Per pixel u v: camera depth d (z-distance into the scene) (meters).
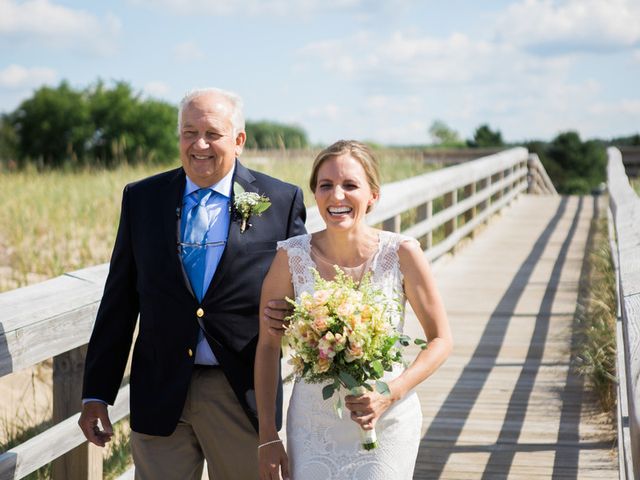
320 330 2.49
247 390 2.96
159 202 3.03
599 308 6.63
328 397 2.52
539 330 6.93
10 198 10.83
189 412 2.99
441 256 10.09
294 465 2.73
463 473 4.21
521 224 13.35
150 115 23.98
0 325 2.89
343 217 2.68
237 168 3.11
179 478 3.01
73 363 3.40
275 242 3.05
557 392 5.38
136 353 3.05
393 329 2.59
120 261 3.07
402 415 2.71
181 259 2.98
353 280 2.74
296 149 14.32
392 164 15.12
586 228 12.84
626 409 3.63
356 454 2.66
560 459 4.35
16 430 4.71
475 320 7.30
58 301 3.22
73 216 9.82
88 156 23.77
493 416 4.98
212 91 3.00
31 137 24.36
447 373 5.84
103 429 3.04
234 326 2.96
